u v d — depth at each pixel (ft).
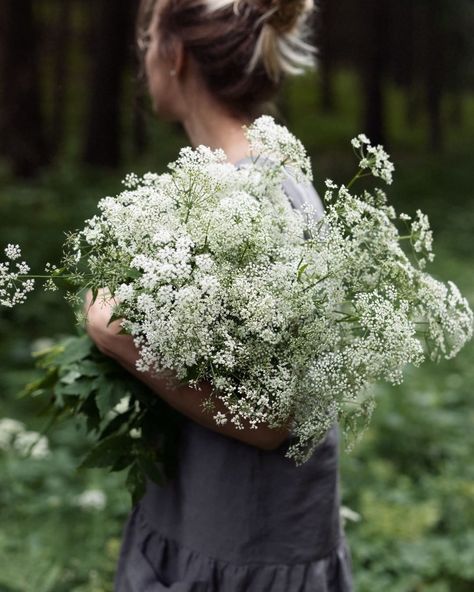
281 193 4.90
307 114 78.74
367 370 4.58
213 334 4.37
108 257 4.48
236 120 5.82
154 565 5.77
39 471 11.74
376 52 57.62
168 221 4.48
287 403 4.46
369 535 11.18
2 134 37.83
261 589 5.44
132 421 5.57
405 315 4.69
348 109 84.07
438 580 10.84
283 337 4.54
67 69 59.26
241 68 5.66
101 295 4.67
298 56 5.83
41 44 56.34
